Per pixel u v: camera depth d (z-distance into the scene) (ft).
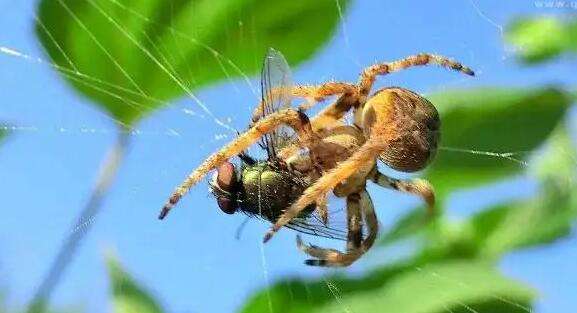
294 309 0.24
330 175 0.23
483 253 0.25
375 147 0.23
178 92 0.25
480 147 0.26
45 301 0.22
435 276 0.23
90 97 0.25
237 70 0.25
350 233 0.24
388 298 0.23
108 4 0.24
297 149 0.24
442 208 0.26
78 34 0.25
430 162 0.25
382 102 0.25
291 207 0.22
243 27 0.25
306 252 0.24
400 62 0.25
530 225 0.25
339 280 0.24
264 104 0.23
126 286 0.23
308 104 0.25
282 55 0.24
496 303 0.22
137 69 0.25
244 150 0.23
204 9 0.25
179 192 0.23
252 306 0.24
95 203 0.24
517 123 0.26
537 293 0.22
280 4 0.25
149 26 0.25
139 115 0.25
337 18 0.25
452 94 0.26
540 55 0.29
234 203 0.23
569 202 0.25
